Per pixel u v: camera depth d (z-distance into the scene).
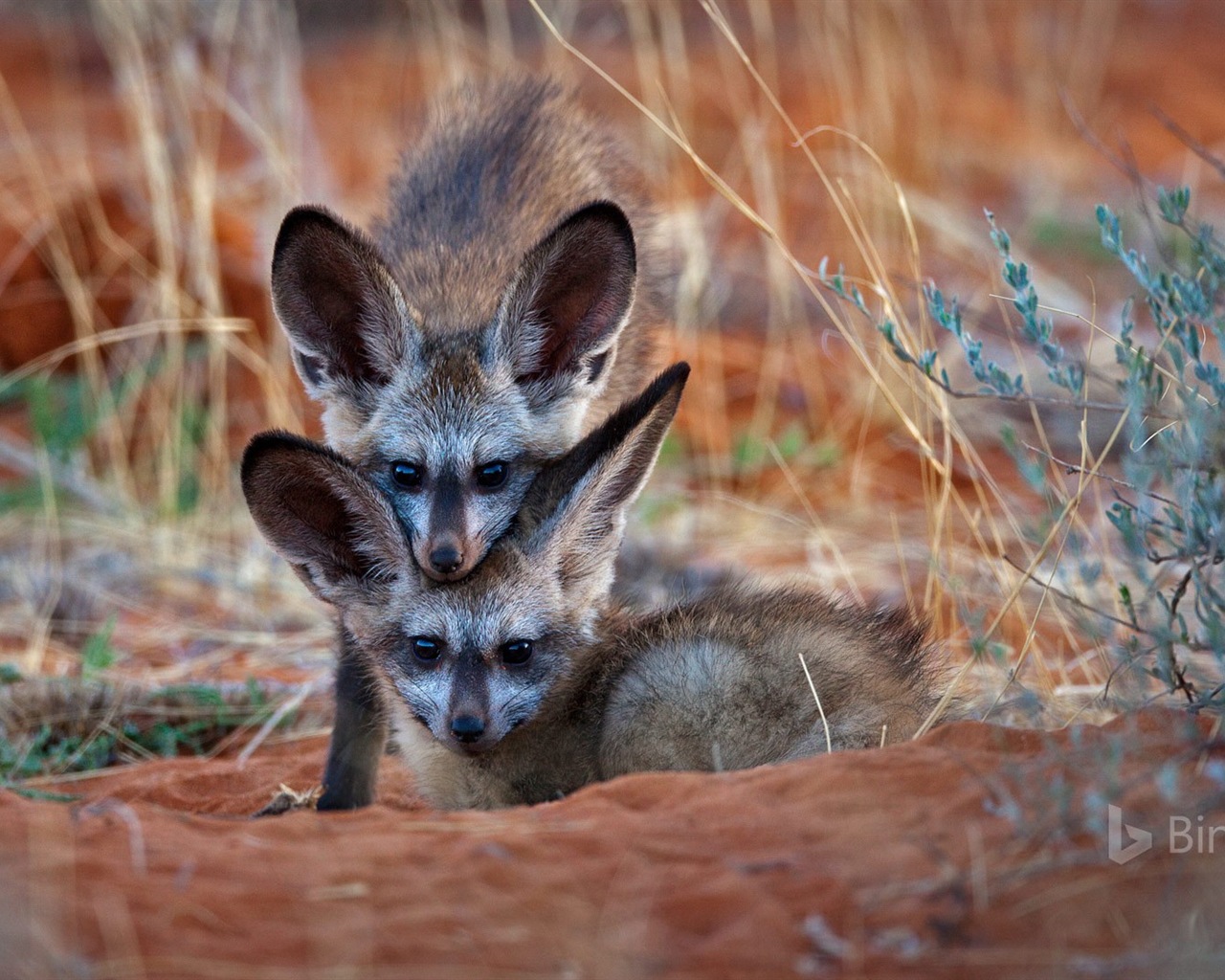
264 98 19.77
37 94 29.97
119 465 16.62
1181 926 6.27
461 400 11.18
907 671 9.79
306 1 34.88
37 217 19.41
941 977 6.09
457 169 13.12
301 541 10.27
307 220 11.02
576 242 11.21
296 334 11.34
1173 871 6.59
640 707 9.48
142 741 11.78
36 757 11.11
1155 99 30.61
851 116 20.36
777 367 18.20
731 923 6.40
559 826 7.25
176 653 13.76
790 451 17.31
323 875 6.82
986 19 34.41
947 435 11.59
